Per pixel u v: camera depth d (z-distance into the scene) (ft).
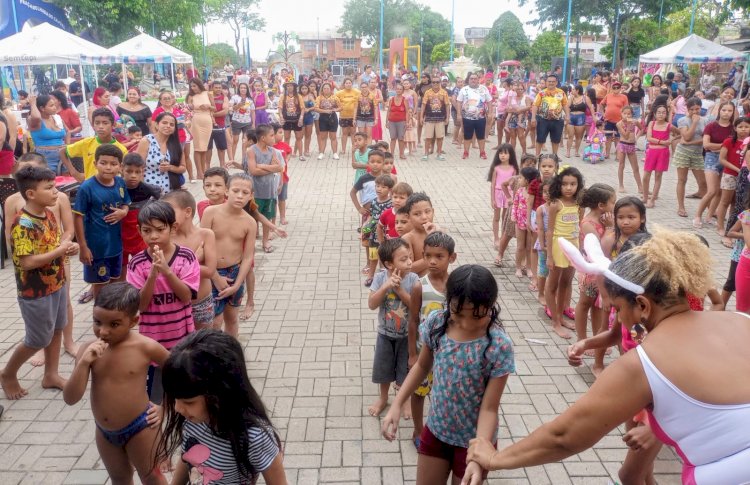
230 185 16.97
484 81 69.97
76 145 24.59
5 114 27.53
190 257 13.84
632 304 7.00
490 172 27.94
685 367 6.14
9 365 15.57
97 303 10.26
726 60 62.03
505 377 9.68
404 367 14.60
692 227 31.19
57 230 15.64
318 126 51.44
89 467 13.23
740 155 28.48
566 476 13.03
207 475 8.03
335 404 15.69
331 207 36.04
